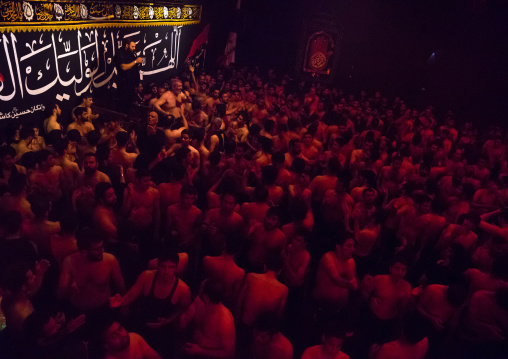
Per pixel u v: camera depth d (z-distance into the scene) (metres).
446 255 6.32
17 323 4.05
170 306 4.26
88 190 6.03
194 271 6.42
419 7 19.36
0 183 6.01
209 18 18.84
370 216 6.39
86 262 4.39
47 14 8.39
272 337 3.91
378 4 19.81
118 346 3.54
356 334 5.41
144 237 6.27
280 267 4.58
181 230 5.81
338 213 6.87
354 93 21.17
